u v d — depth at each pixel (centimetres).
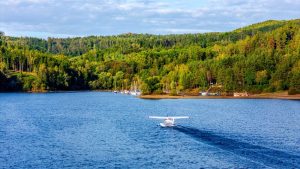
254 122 15275
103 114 18900
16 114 19000
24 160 9394
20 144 11219
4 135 12675
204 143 10875
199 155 9569
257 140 11331
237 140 11288
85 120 16500
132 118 17100
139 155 9781
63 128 14175
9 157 9688
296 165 8588
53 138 12119
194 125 14362
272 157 9256
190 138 11656
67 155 9881
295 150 10012
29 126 14712
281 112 19025
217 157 9338
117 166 8850
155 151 10144
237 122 15238
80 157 9669
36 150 10444
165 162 9106
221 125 14362
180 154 9738
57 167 8819
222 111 19600
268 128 13688
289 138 11719
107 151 10281
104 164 9019
